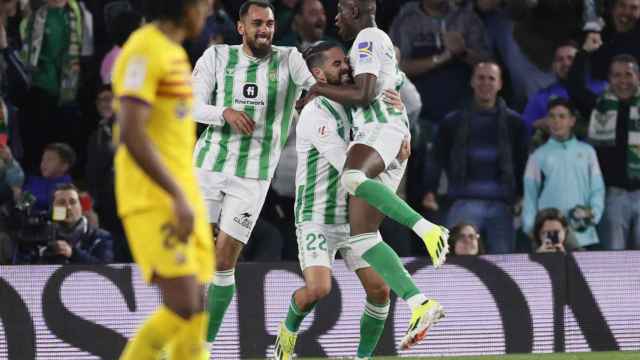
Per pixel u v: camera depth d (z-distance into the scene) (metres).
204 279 17.81
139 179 17.05
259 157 26.42
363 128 24.45
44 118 40.16
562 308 30.48
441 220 37.28
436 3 40.00
